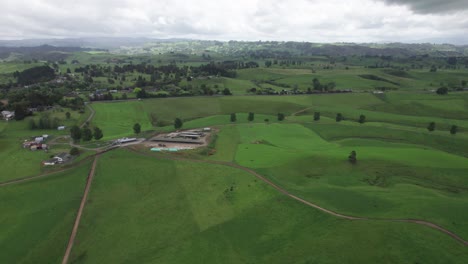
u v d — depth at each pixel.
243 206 74.19
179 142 122.06
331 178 89.00
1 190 83.69
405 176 91.12
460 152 124.31
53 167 97.00
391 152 111.75
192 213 72.38
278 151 110.69
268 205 73.94
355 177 89.81
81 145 118.38
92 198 81.06
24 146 114.94
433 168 95.81
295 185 84.31
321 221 66.12
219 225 67.50
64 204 78.38
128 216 73.06
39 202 79.81
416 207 68.88
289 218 68.50
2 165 98.38
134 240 64.56
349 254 55.31
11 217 73.88
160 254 59.78
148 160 102.00
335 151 112.38
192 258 58.22
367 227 61.75
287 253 57.56
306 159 100.56
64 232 68.38
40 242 65.75
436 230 59.72
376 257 53.91
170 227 68.00
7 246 64.69
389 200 73.44
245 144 120.69
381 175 91.31
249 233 64.56
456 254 53.41
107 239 65.44
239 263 56.25
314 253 56.59
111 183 88.19
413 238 57.34
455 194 81.25
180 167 96.31
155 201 78.69
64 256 61.81
